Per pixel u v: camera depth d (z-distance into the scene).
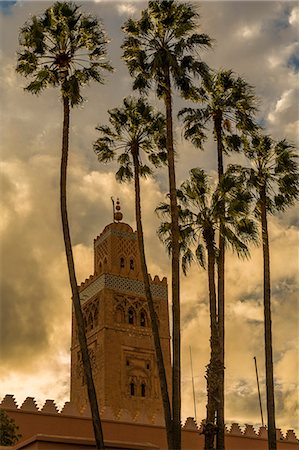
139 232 40.56
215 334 38.16
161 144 44.50
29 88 39.19
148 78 41.25
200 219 41.31
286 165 45.19
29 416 40.88
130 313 70.00
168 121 39.22
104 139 45.19
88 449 34.28
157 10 40.94
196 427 45.66
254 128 45.00
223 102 44.47
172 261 36.78
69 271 34.75
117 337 67.88
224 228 41.34
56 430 41.06
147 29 41.12
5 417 37.00
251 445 46.91
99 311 69.25
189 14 40.94
